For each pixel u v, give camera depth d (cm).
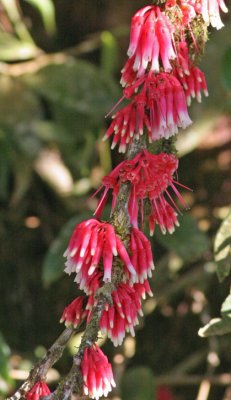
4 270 568
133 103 233
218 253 364
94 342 230
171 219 242
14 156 547
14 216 570
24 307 566
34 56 538
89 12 577
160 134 229
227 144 595
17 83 540
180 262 533
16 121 544
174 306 570
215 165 593
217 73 498
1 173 539
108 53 542
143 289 237
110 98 532
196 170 586
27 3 576
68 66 532
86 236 227
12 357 540
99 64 592
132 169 230
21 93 543
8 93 541
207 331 334
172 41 230
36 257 572
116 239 227
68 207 559
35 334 564
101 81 532
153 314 571
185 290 565
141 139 234
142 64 226
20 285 568
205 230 566
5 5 542
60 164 557
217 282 559
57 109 551
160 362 568
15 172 553
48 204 573
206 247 466
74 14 578
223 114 548
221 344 550
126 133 233
